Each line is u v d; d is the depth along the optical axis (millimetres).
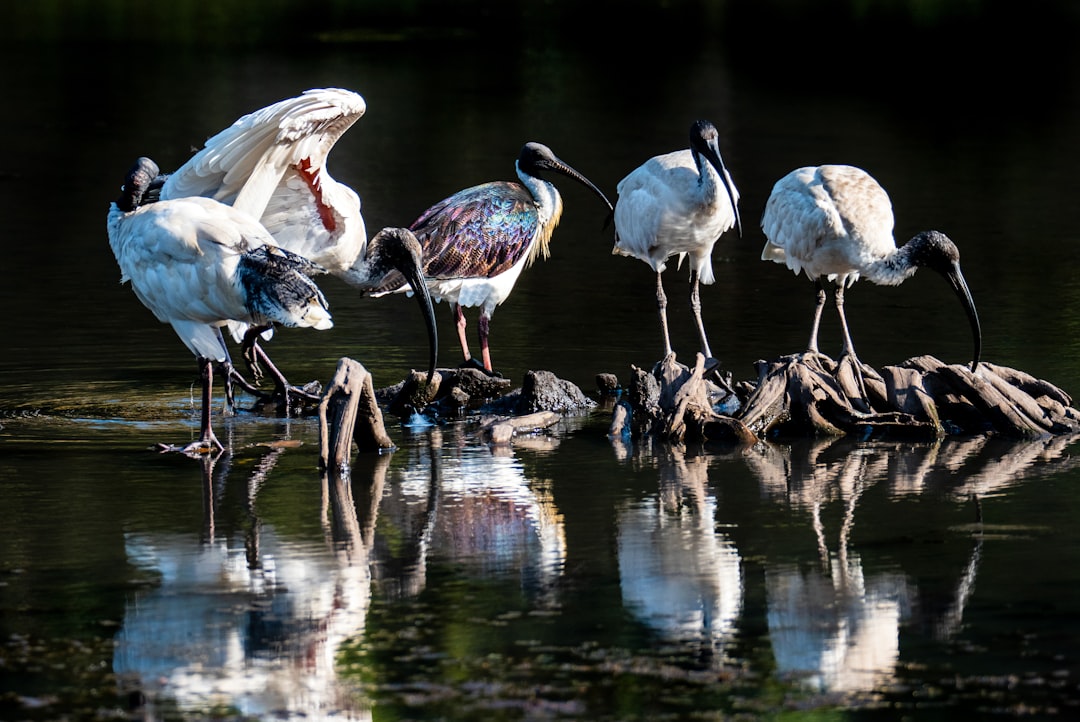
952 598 9906
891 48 50156
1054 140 34781
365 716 8336
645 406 15109
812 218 15602
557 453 13734
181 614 9711
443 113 38188
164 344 18156
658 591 10094
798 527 11391
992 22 55688
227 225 13242
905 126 36562
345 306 20469
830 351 17297
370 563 10672
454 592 10117
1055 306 19562
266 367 15805
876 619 9578
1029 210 26766
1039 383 14758
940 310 19531
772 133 35250
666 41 52750
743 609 9781
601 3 63844
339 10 61531
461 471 13094
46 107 39031
